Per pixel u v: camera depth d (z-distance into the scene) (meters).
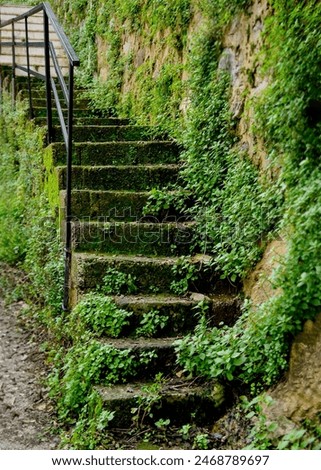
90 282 4.40
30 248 5.67
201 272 4.49
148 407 3.55
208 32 5.27
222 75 5.05
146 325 4.12
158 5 6.52
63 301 4.68
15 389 4.08
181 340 3.84
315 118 3.61
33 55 9.58
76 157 5.66
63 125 5.25
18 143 6.94
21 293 5.42
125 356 3.85
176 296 4.43
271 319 3.49
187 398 3.65
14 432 3.66
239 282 4.41
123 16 7.74
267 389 3.54
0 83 8.34
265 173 4.20
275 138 3.94
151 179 5.38
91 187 5.31
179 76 6.04
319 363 3.25
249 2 4.71
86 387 3.81
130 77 7.48
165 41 6.45
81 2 9.72
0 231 6.21
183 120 5.80
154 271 4.48
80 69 9.52
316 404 3.19
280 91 3.79
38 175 6.04
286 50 3.72
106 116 7.65
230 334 3.76
